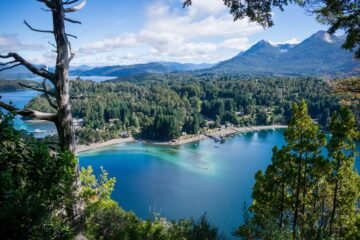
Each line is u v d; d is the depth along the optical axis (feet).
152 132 396.16
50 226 13.06
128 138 401.49
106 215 43.80
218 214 160.76
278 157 62.69
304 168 61.67
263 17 22.58
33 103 436.35
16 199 11.93
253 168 256.11
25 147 14.40
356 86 30.45
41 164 14.16
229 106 547.08
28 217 12.08
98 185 47.24
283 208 65.05
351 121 55.52
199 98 624.18
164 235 40.04
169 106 513.45
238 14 23.00
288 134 61.87
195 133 419.13
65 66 25.50
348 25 22.16
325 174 59.26
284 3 21.72
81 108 515.50
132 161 289.94
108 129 431.84
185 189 204.23
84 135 376.27
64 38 25.17
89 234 36.88
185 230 37.09
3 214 11.21
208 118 542.57
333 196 62.49
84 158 307.17
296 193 62.75
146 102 566.77
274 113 525.34
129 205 177.68
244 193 195.00
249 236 34.04
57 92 25.55
